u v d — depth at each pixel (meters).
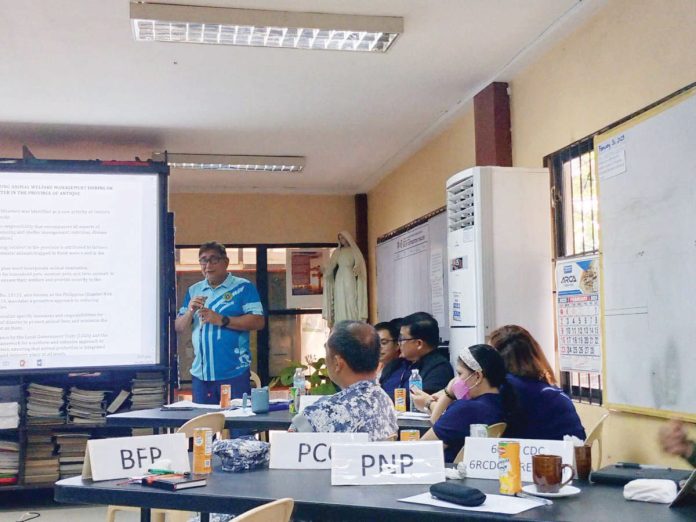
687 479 1.83
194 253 8.25
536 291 4.11
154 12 3.64
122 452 2.07
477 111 5.02
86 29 3.96
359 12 3.82
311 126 5.93
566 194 4.11
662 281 3.10
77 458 5.20
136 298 5.36
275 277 8.39
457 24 3.98
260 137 6.24
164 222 5.47
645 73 3.30
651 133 3.19
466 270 4.21
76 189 5.33
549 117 4.23
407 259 6.75
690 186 2.93
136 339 5.34
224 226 8.30
